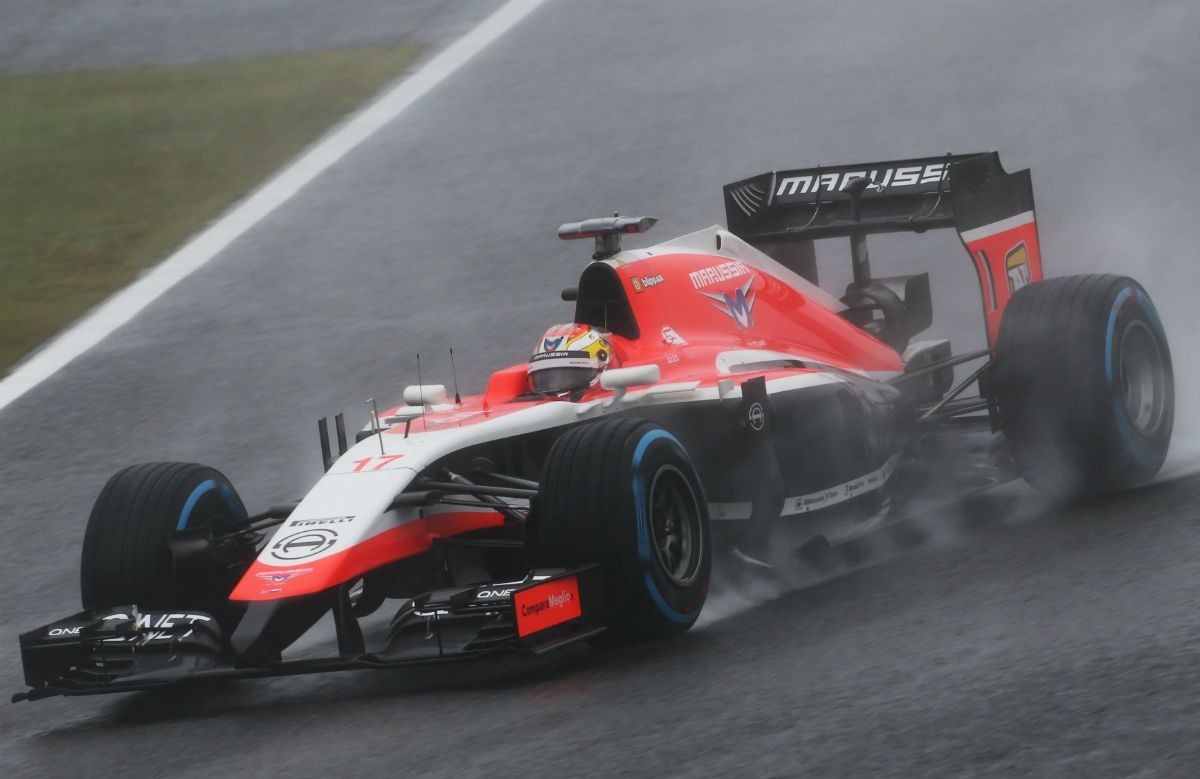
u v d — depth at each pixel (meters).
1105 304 26.39
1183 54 70.00
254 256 59.50
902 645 18.69
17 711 23.45
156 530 23.12
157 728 20.84
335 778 16.73
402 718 19.11
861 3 89.81
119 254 61.72
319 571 20.38
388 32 96.44
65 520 37.00
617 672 19.73
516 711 18.52
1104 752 13.91
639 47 86.56
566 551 20.72
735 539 24.56
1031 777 13.61
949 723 15.32
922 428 29.08
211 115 81.62
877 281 33.25
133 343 51.31
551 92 79.62
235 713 21.11
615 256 26.72
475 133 73.88
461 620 20.02
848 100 71.62
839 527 27.06
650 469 21.00
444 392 26.48
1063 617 18.64
